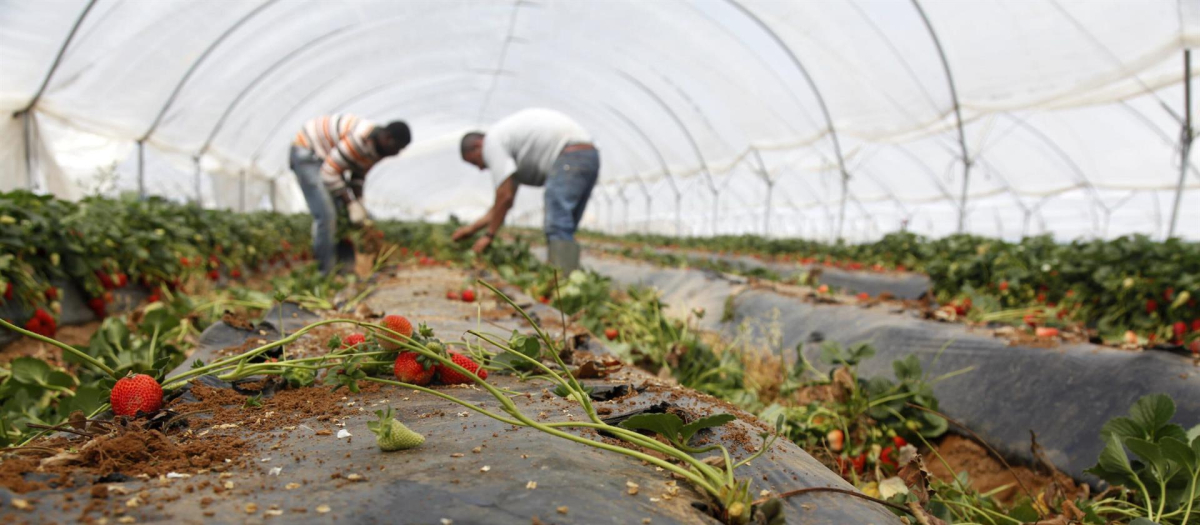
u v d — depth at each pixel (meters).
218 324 3.41
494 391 2.04
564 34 16.94
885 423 3.92
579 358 3.29
